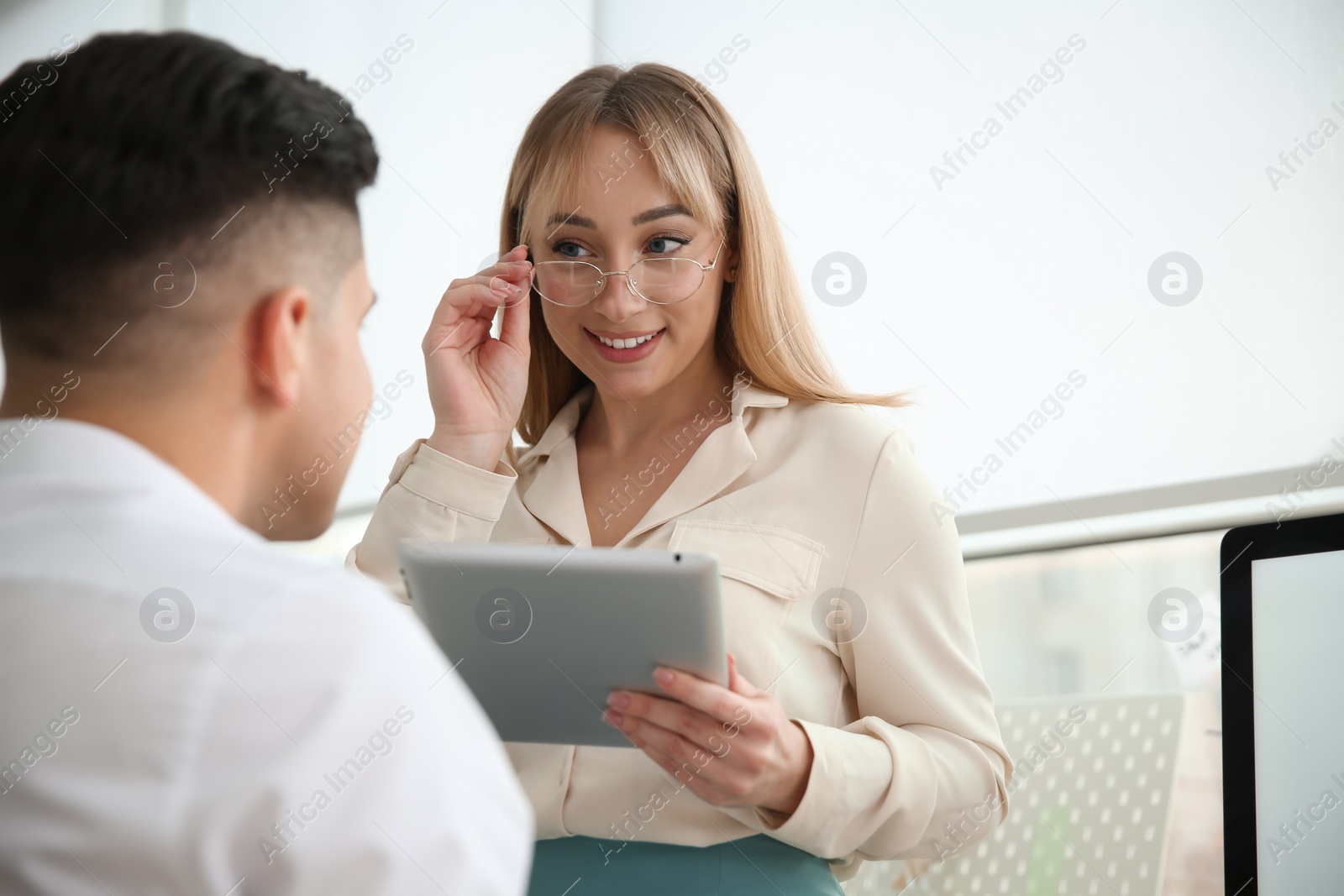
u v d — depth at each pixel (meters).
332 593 0.64
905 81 2.36
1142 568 2.02
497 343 1.63
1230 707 1.29
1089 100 2.15
